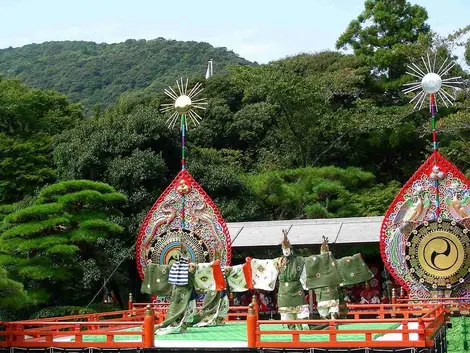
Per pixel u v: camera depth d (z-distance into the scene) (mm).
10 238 30797
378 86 58250
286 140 54281
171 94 30672
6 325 21156
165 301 30516
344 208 44938
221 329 24234
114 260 34062
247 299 36219
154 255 29328
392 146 53344
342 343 18312
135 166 37188
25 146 43406
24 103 48875
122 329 26719
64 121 50875
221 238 28891
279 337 21938
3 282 23578
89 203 32625
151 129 39156
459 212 27906
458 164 48562
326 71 59656
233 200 41562
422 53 51281
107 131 39250
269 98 51250
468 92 46875
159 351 19203
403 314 27516
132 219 36062
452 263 27969
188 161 41562
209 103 59750
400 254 28625
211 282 23516
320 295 22016
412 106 52312
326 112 52625
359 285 35375
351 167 49656
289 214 45656
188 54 102812
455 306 27234
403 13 60562
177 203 29469
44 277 30234
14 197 43500
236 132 57500
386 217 28891
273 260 23094
